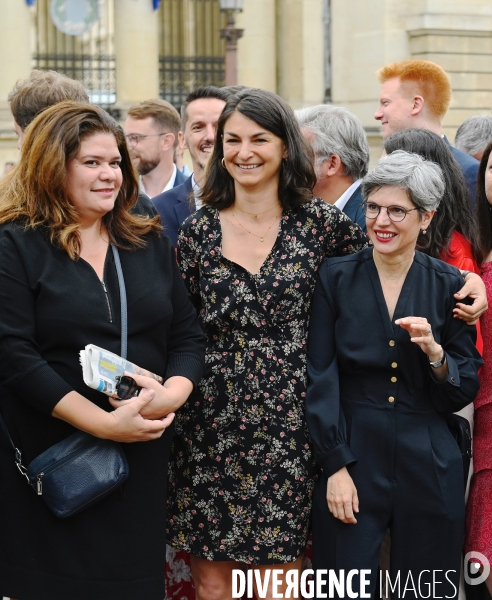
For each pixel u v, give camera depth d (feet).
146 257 11.53
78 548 10.91
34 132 10.98
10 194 11.18
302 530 12.19
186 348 11.70
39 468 10.63
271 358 11.97
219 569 12.44
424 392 11.99
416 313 11.90
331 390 11.99
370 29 63.72
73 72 75.25
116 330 10.98
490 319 13.02
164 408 11.01
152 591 11.24
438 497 11.79
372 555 11.82
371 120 63.87
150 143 21.77
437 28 62.18
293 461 12.00
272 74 66.39
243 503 12.00
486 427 13.07
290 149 12.11
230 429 12.00
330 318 12.24
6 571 11.16
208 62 79.10
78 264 11.01
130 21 61.57
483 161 13.60
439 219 13.10
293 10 66.49
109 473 10.61
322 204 12.46
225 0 48.26
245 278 12.07
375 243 11.84
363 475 11.87
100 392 10.85
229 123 12.00
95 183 10.91
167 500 12.51
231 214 12.38
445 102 18.54
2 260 10.80
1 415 11.11
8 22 58.18
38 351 10.84
